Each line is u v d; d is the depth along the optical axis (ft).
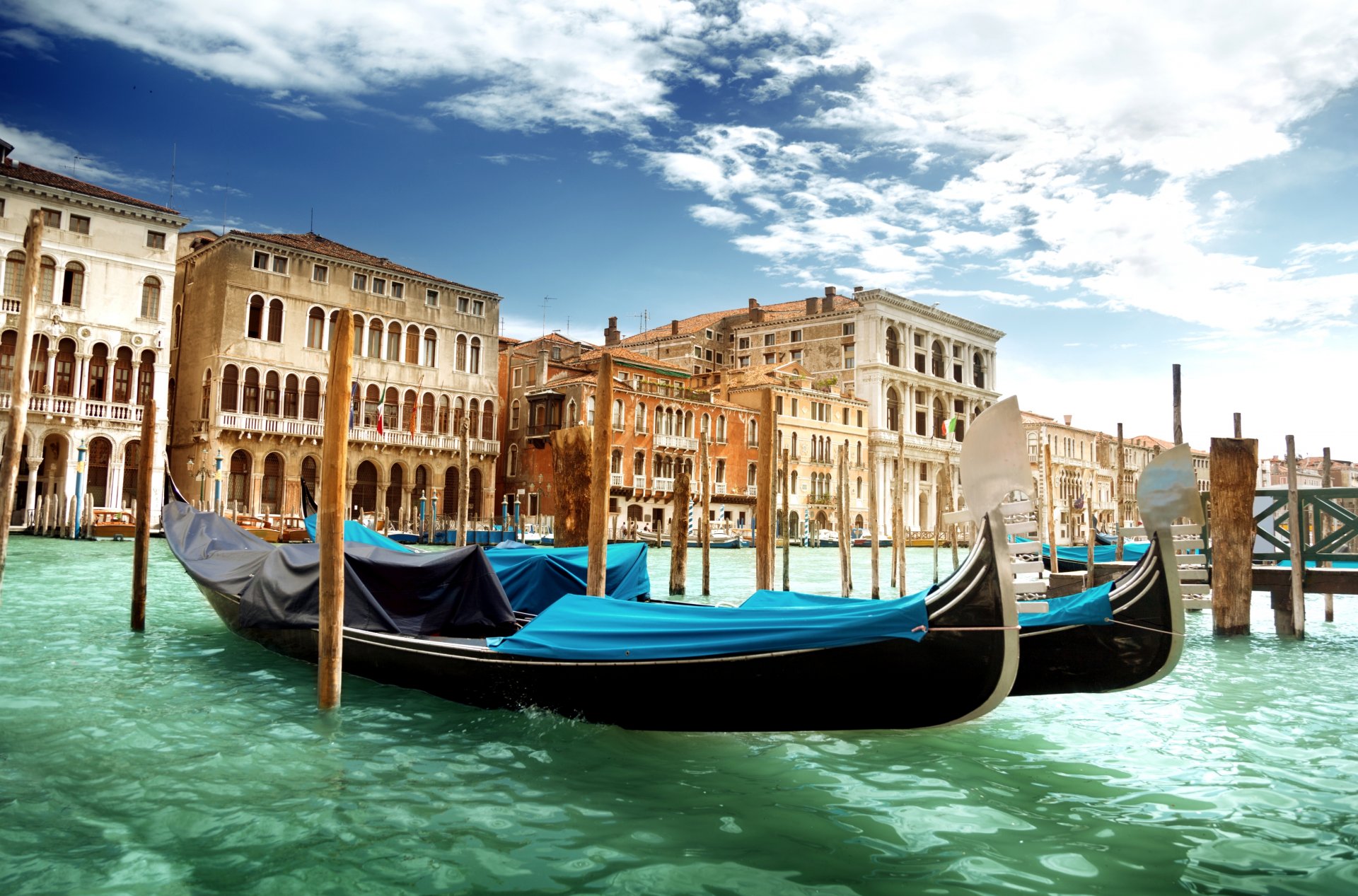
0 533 26.12
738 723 22.77
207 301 129.80
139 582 38.86
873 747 23.89
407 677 28.22
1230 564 43.21
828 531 184.34
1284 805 19.70
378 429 133.39
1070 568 59.62
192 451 129.70
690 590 72.49
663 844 17.07
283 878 15.38
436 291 145.18
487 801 19.26
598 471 36.09
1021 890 15.31
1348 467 222.48
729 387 186.29
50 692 27.76
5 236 108.58
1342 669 35.88
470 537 127.95
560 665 24.25
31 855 16.03
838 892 15.16
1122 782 21.22
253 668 31.81
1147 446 278.87
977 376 244.01
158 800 18.90
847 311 211.20
